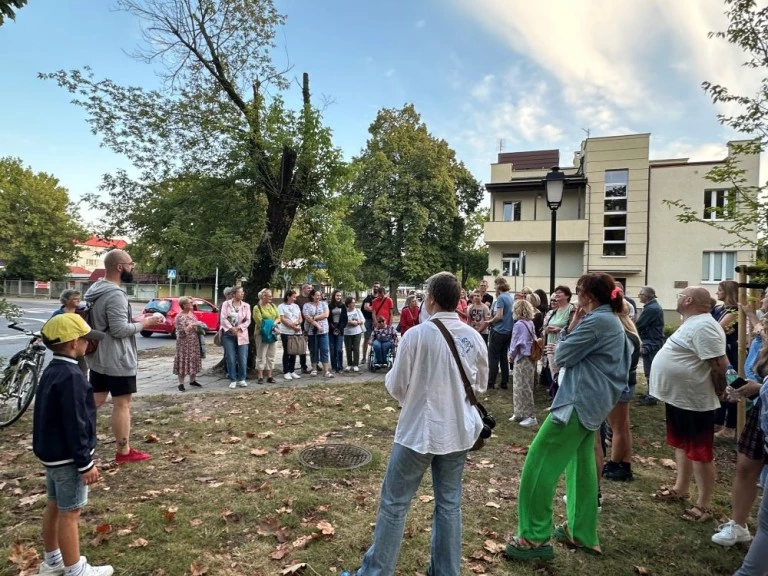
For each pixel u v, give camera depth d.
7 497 3.84
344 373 10.25
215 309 19.41
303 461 4.71
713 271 24.67
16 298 42.12
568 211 27.41
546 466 3.07
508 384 8.81
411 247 32.28
